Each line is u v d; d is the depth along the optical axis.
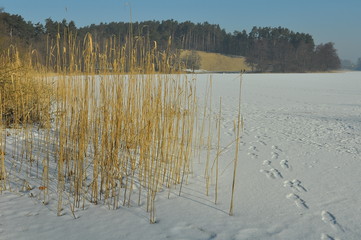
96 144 3.31
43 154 4.39
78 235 2.56
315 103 13.65
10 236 2.50
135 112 3.77
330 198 3.45
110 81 3.48
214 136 6.56
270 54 72.19
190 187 3.68
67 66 3.69
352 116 10.09
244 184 3.82
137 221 2.83
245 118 9.23
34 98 5.39
